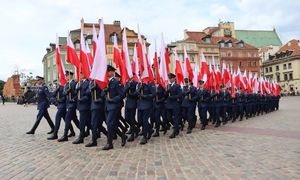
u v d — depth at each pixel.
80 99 10.70
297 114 24.31
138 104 11.12
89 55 12.22
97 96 10.11
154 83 11.74
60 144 10.54
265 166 7.36
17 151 9.26
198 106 15.02
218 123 16.11
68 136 12.28
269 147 9.79
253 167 7.27
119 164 7.61
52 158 8.30
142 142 10.63
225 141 11.05
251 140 11.22
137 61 12.18
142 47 11.73
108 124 9.73
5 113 26.88
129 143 10.80
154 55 13.93
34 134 13.04
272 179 6.32
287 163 7.65
